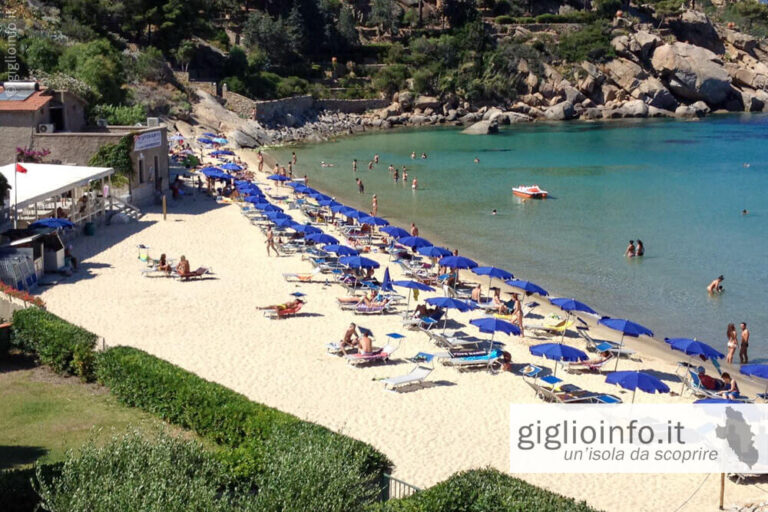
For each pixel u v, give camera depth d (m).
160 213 54.62
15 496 15.20
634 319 38.03
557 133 124.62
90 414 22.78
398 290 39.62
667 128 131.50
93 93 72.88
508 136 120.56
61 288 36.56
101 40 95.56
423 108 140.38
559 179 80.75
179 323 32.72
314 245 46.62
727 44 177.88
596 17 170.38
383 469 17.69
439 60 146.75
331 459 15.50
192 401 21.48
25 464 19.42
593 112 148.50
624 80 152.88
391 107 138.00
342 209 52.91
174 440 15.89
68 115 59.94
